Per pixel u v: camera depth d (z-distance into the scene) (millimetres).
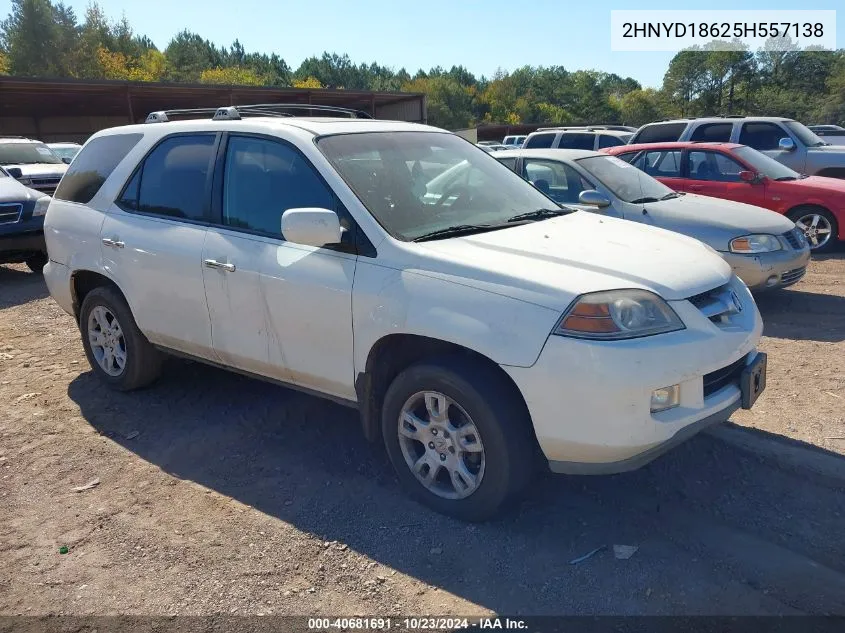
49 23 54250
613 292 3002
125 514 3527
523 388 2984
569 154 7984
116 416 4727
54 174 13656
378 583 2939
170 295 4375
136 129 4914
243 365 4152
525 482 3188
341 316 3514
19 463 4094
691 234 6934
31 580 3029
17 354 6129
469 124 98938
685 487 3588
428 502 3447
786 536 3156
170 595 2908
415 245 3389
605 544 3139
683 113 80750
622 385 2865
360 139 4051
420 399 3391
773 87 75188
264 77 82562
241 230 4043
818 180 9938
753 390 3377
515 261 3215
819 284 8094
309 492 3688
